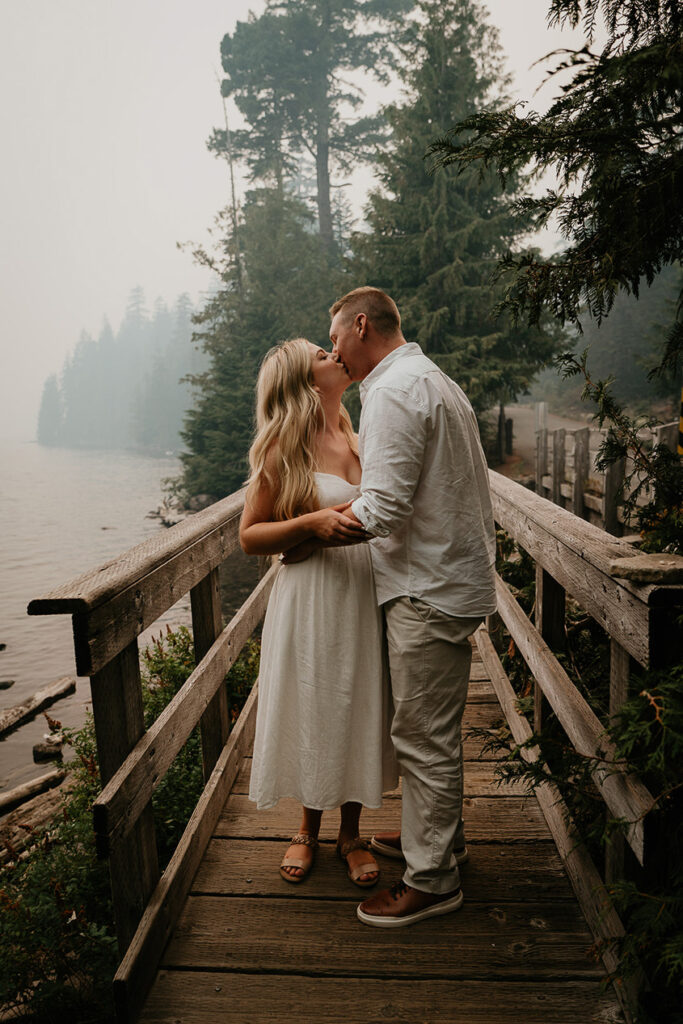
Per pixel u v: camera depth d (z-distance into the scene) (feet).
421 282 68.13
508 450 69.26
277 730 7.44
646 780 5.63
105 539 75.82
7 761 23.85
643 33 6.26
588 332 95.40
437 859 7.13
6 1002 7.47
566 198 7.48
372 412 6.59
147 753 6.68
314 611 7.24
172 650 14.60
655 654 5.13
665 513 7.86
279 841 8.80
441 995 6.37
